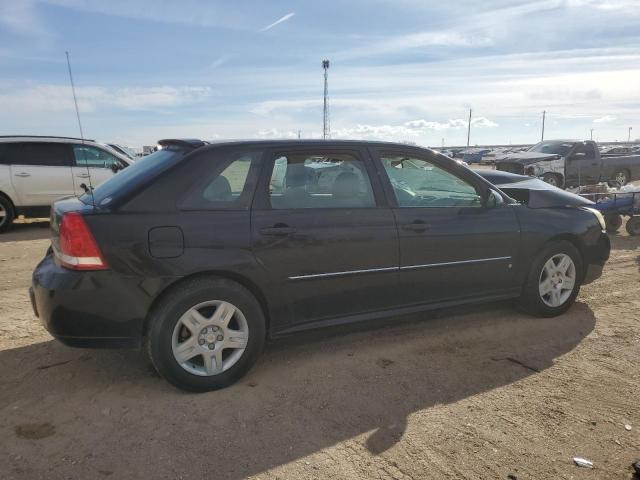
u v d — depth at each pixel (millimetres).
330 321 3842
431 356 4020
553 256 4770
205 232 3340
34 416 3143
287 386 3525
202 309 3402
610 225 9727
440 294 4273
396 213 4012
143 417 3129
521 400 3354
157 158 3705
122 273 3162
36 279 3340
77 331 3197
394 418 3135
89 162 10867
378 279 3947
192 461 2713
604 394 3434
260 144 3689
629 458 2760
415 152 4242
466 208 4359
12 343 4250
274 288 3574
